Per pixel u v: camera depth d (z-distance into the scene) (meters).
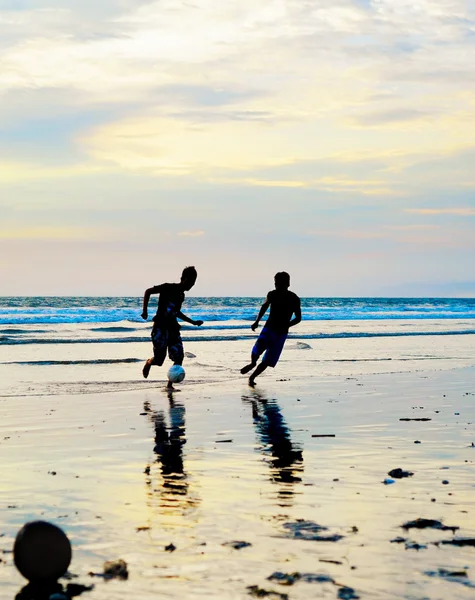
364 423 9.41
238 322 40.56
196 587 3.79
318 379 14.73
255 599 3.65
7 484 6.08
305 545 4.45
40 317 41.28
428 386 13.56
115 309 56.62
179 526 4.86
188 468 6.72
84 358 19.06
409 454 7.38
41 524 3.87
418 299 155.25
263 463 6.93
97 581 3.88
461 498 5.60
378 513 5.16
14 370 16.05
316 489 5.89
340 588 3.77
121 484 6.08
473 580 3.88
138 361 18.19
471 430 8.88
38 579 3.77
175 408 10.73
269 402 11.39
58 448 7.71
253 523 4.91
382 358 19.72
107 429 8.92
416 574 3.96
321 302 112.06
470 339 27.92
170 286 13.48
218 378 14.86
